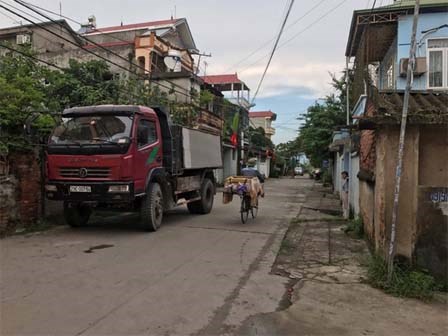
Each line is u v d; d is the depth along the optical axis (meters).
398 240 6.25
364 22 13.44
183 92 25.66
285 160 69.06
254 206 12.45
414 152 6.24
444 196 6.16
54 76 15.70
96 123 9.62
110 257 7.36
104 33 30.45
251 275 6.46
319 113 27.09
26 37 27.92
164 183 11.08
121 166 9.20
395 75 13.97
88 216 10.95
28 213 10.09
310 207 17.14
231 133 32.84
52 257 7.28
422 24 13.30
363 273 6.65
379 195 6.57
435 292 5.75
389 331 4.44
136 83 20.53
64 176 9.45
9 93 9.73
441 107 6.37
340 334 4.32
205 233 10.08
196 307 4.97
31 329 4.23
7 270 6.39
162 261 7.16
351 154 13.21
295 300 5.32
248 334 4.25
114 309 4.82
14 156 9.55
